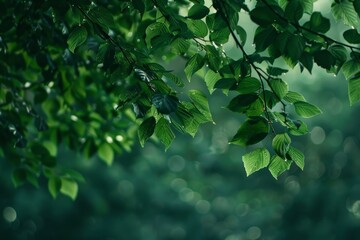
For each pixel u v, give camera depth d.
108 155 6.68
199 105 4.18
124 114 6.59
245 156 4.23
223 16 4.12
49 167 6.08
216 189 18.70
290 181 20.17
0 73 5.75
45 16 4.94
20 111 6.08
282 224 16.81
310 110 4.13
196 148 17.56
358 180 16.47
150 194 16.98
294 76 17.89
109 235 16.59
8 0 5.11
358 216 15.76
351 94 4.14
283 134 4.12
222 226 19.28
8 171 14.50
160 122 4.05
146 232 17.34
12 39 5.56
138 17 5.75
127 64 4.20
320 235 15.70
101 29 4.24
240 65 4.18
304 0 4.04
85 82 6.11
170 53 6.01
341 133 18.78
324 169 20.00
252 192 20.03
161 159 17.17
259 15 3.96
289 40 4.01
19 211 15.37
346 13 4.09
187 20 4.34
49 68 5.54
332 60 4.06
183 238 18.02
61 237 16.47
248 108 4.04
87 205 15.93
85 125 6.55
